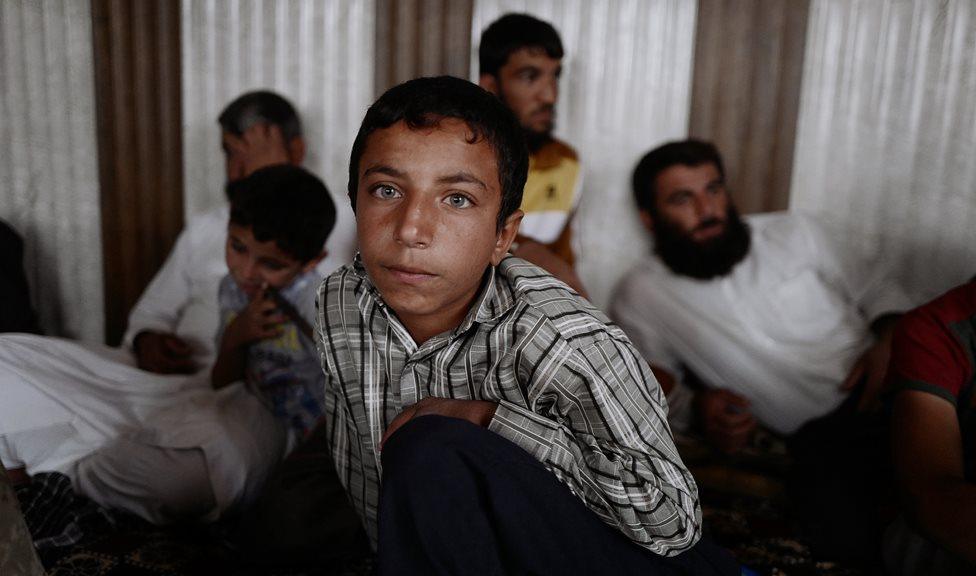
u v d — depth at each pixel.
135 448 1.76
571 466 1.02
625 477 0.98
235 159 2.61
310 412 2.06
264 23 2.81
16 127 2.85
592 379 0.99
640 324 2.53
